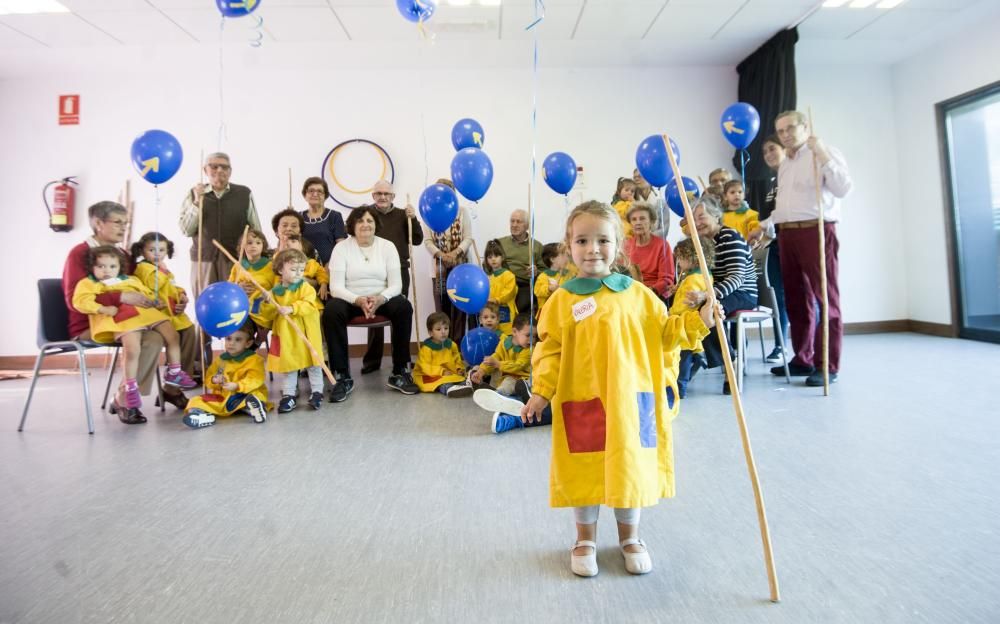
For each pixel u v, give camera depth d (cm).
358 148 464
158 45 414
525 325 280
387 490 169
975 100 428
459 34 410
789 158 297
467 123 344
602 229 126
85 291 254
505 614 105
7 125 455
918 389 273
